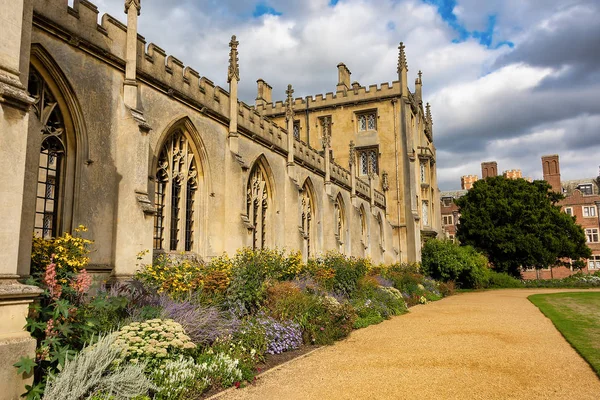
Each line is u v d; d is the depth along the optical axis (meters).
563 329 14.15
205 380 7.65
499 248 44.03
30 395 5.83
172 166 15.41
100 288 10.90
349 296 18.47
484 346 11.59
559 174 67.94
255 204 21.17
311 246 26.97
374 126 40.41
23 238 7.22
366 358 10.36
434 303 24.59
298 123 42.16
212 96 17.23
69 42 11.10
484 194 46.09
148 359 7.35
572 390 7.81
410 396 7.48
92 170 11.58
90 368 6.39
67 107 11.23
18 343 5.92
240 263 13.51
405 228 38.34
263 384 8.29
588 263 60.41
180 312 9.33
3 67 6.43
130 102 12.73
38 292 6.33
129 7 12.99
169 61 15.01
